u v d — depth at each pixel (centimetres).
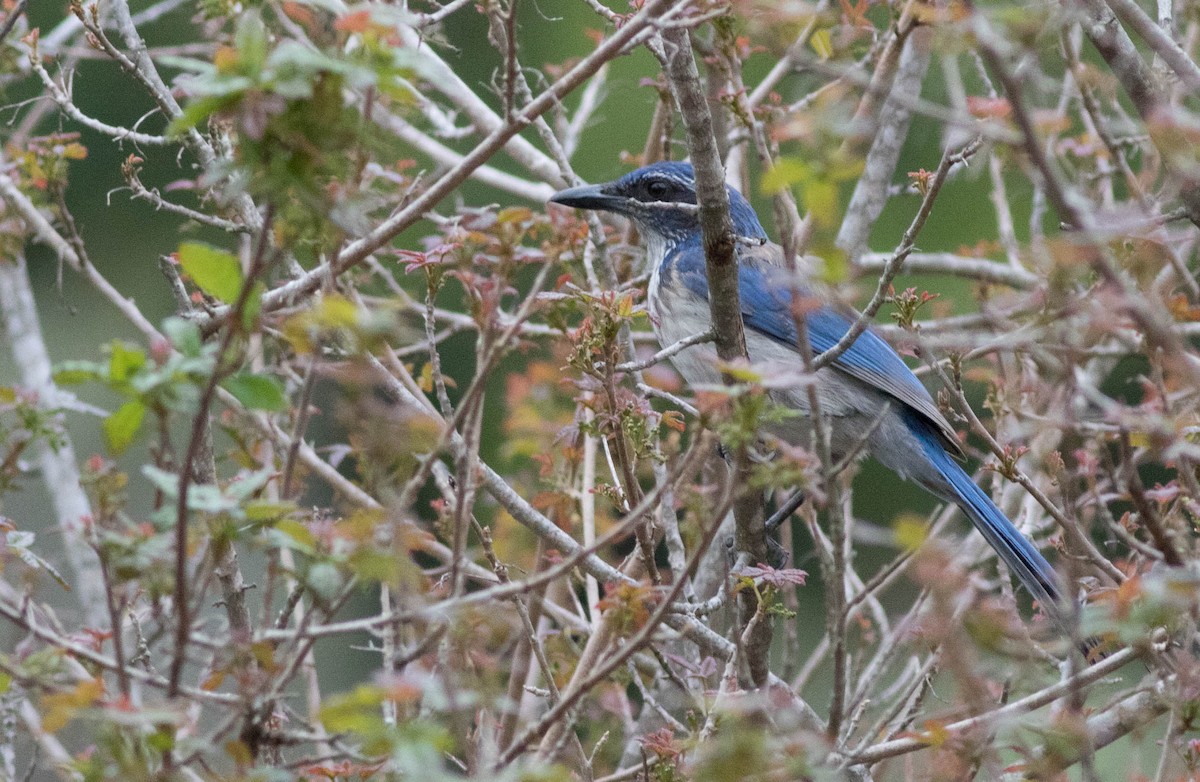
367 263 1327
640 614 862
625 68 2242
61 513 1230
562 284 1155
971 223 2120
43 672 650
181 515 580
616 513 1434
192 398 591
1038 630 866
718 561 1334
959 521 1636
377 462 688
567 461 1241
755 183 1989
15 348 1347
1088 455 1057
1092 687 938
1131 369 1758
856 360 1473
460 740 854
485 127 1512
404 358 1708
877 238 2136
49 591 1270
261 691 640
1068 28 1102
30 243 1445
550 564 1212
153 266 2047
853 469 1533
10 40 1250
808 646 2012
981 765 771
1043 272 1006
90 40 1141
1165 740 935
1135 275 886
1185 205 1019
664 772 851
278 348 1211
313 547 632
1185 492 1030
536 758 798
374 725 586
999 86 1498
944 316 1617
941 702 1026
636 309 953
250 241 1167
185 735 649
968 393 1950
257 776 598
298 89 547
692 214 1003
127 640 1104
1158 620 725
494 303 870
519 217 1067
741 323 999
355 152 625
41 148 1149
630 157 1580
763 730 689
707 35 1527
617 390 991
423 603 690
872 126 780
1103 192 1349
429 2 1230
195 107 554
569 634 1212
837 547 705
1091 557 970
